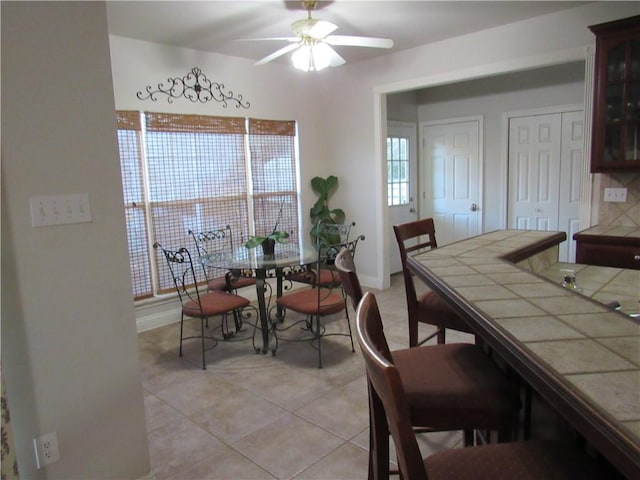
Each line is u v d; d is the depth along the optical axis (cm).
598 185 365
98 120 180
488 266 186
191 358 355
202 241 460
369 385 146
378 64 493
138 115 405
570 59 364
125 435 195
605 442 71
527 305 132
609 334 108
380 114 505
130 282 194
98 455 189
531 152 545
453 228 625
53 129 169
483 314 125
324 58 308
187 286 452
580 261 337
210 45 425
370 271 546
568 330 111
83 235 179
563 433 122
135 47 400
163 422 263
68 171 173
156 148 420
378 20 373
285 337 394
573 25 359
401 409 77
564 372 89
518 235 264
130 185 406
